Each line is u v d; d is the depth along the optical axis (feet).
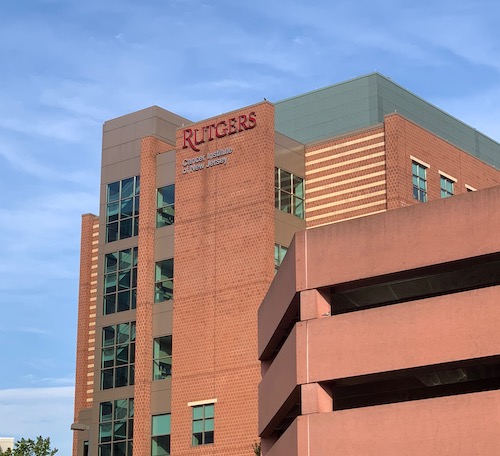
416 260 128.06
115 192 242.99
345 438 127.24
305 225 223.92
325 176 225.56
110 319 234.99
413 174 219.20
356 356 130.41
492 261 124.57
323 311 137.90
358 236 134.92
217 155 224.12
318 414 130.93
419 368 124.88
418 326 125.08
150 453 218.38
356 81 259.80
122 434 225.15
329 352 133.18
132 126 244.22
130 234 236.84
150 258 230.27
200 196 224.74
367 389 147.64
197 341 216.33
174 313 222.07
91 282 283.79
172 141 243.81
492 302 119.44
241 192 217.56
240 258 213.87
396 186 213.46
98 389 232.32
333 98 262.88
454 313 122.21
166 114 244.42
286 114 270.26
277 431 177.68
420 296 143.64
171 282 225.56
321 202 224.53
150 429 219.82
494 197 122.52
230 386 208.03
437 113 273.33
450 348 121.49
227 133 223.51
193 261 221.87
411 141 220.43
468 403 116.88
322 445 129.18
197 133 229.04
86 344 279.28
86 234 288.30
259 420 179.01
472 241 123.24
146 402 220.84
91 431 230.07
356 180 220.64
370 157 220.02
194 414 212.64
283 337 167.73
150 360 224.12
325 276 137.39
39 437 237.86
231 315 212.02
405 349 125.70
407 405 122.42
